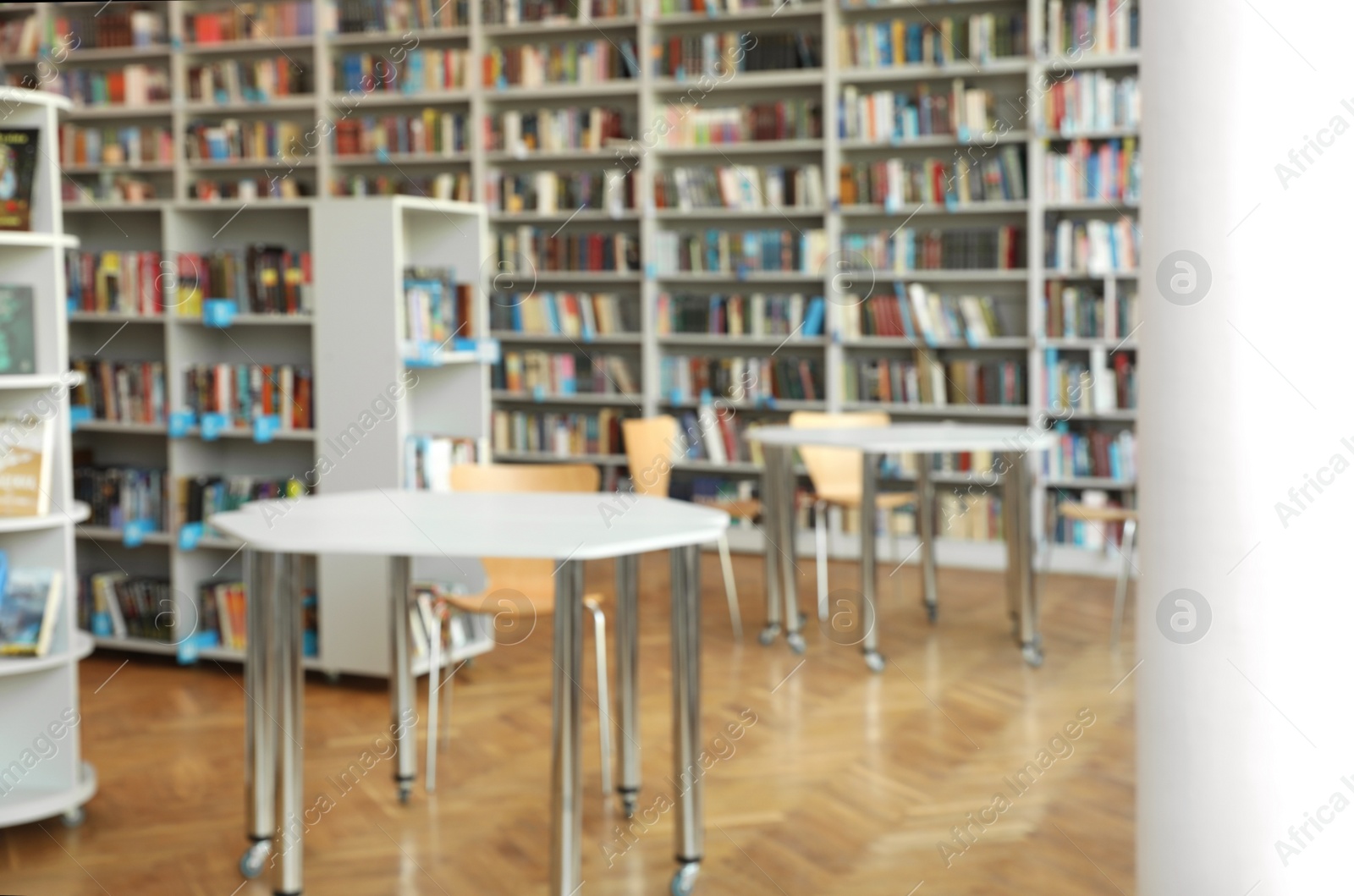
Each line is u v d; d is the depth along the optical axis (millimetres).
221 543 5457
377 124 8211
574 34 8086
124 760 4168
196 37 8188
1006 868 3164
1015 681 4891
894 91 7574
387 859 3309
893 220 7637
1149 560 2436
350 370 4969
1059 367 7113
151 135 8258
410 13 8078
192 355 5617
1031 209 7078
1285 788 2344
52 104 3729
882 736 4238
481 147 8086
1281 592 2320
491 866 3250
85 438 6133
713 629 5844
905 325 7449
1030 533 5145
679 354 8180
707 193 7836
